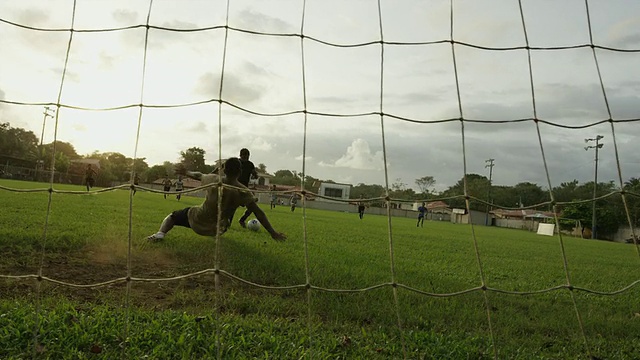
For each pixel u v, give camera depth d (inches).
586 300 227.5
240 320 142.0
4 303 139.0
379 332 144.3
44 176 1744.6
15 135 1707.7
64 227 293.6
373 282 211.9
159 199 940.6
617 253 652.7
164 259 226.8
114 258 219.9
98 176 1876.2
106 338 120.6
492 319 171.3
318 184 1242.0
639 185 601.6
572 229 1659.7
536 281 281.4
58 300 149.6
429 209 2340.1
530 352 139.7
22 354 109.0
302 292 185.5
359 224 770.8
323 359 119.3
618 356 143.5
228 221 258.8
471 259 365.4
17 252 211.3
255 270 212.2
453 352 130.6
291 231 451.8
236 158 247.3
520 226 2020.2
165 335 124.1
